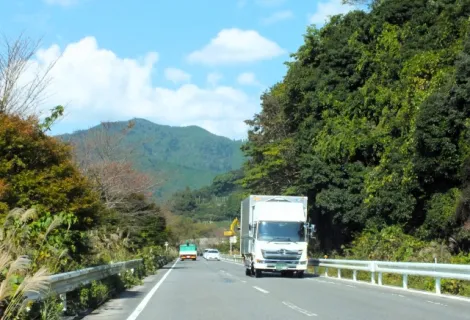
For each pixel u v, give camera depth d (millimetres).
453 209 28547
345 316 12516
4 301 8938
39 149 16672
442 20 34594
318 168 37688
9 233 11289
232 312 13383
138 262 27172
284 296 17391
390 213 32875
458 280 19219
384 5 39250
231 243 99000
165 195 169750
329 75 40438
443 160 28750
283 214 27500
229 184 187500
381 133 35531
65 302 11938
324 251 43750
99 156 38031
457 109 28062
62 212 14781
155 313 13414
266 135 49406
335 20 43500
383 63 37188
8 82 19688
